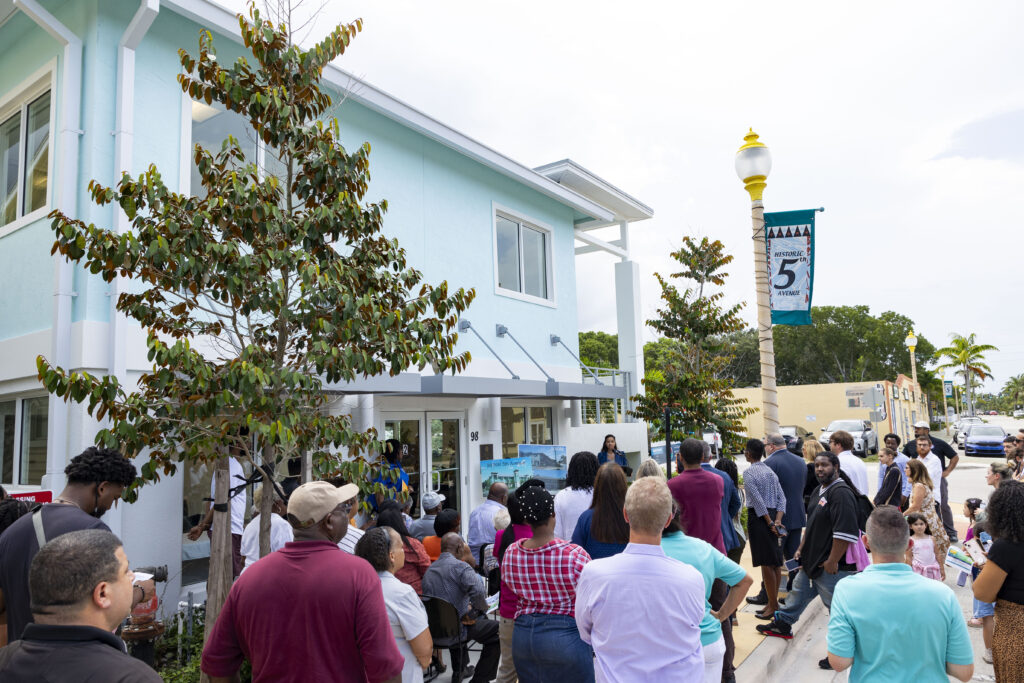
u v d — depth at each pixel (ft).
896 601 9.45
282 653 8.01
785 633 20.76
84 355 19.70
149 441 13.37
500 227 40.22
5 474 24.48
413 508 31.27
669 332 47.47
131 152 21.29
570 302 45.57
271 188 13.83
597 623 9.36
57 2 22.43
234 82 13.98
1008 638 11.64
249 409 13.15
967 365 226.38
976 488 61.21
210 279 13.50
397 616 12.35
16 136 25.49
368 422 27.81
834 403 132.57
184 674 16.52
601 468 13.58
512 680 14.82
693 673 9.04
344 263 14.74
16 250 23.34
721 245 46.39
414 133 33.50
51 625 5.89
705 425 44.98
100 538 6.34
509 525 18.85
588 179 45.42
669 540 11.94
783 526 24.09
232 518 20.80
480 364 36.19
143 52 22.45
